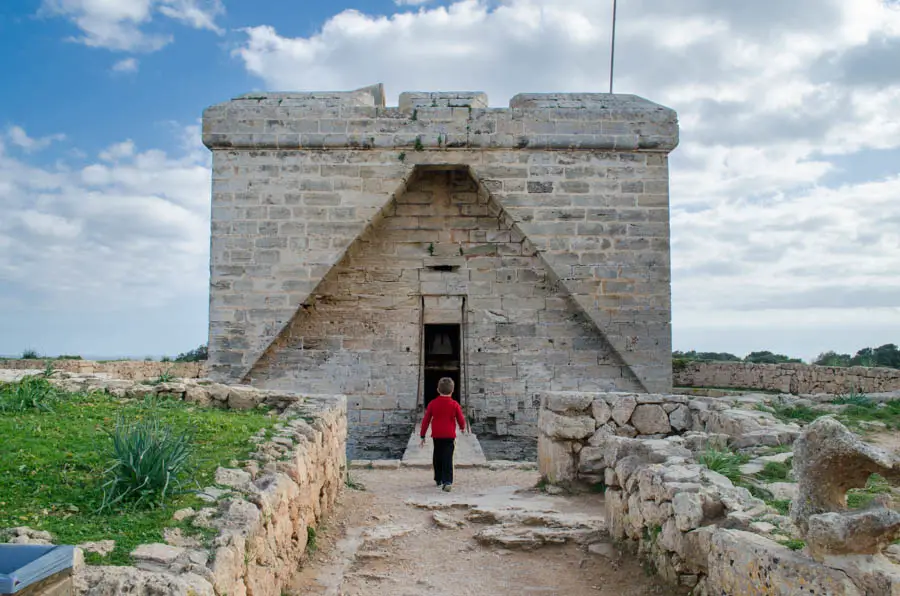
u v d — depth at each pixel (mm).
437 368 19719
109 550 4461
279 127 18172
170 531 4926
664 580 6062
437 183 19359
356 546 7922
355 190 18172
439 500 9938
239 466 6605
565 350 18766
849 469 4250
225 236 18125
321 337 18781
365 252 19141
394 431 18578
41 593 3100
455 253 19172
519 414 18578
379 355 18797
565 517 8555
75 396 9156
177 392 10016
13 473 5695
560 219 18328
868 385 18828
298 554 7016
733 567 4781
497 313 18938
